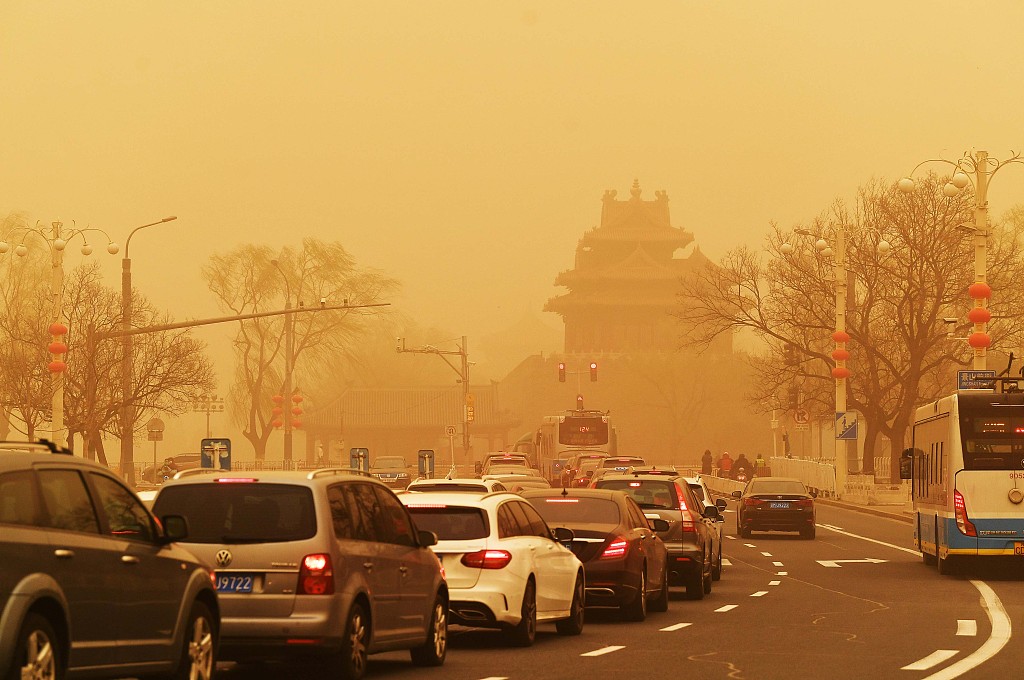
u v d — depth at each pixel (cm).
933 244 7894
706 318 9038
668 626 2252
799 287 8325
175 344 7550
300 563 1469
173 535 1259
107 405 6606
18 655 1003
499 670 1684
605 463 5909
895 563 3825
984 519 3175
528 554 1941
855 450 8444
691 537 2748
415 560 1689
